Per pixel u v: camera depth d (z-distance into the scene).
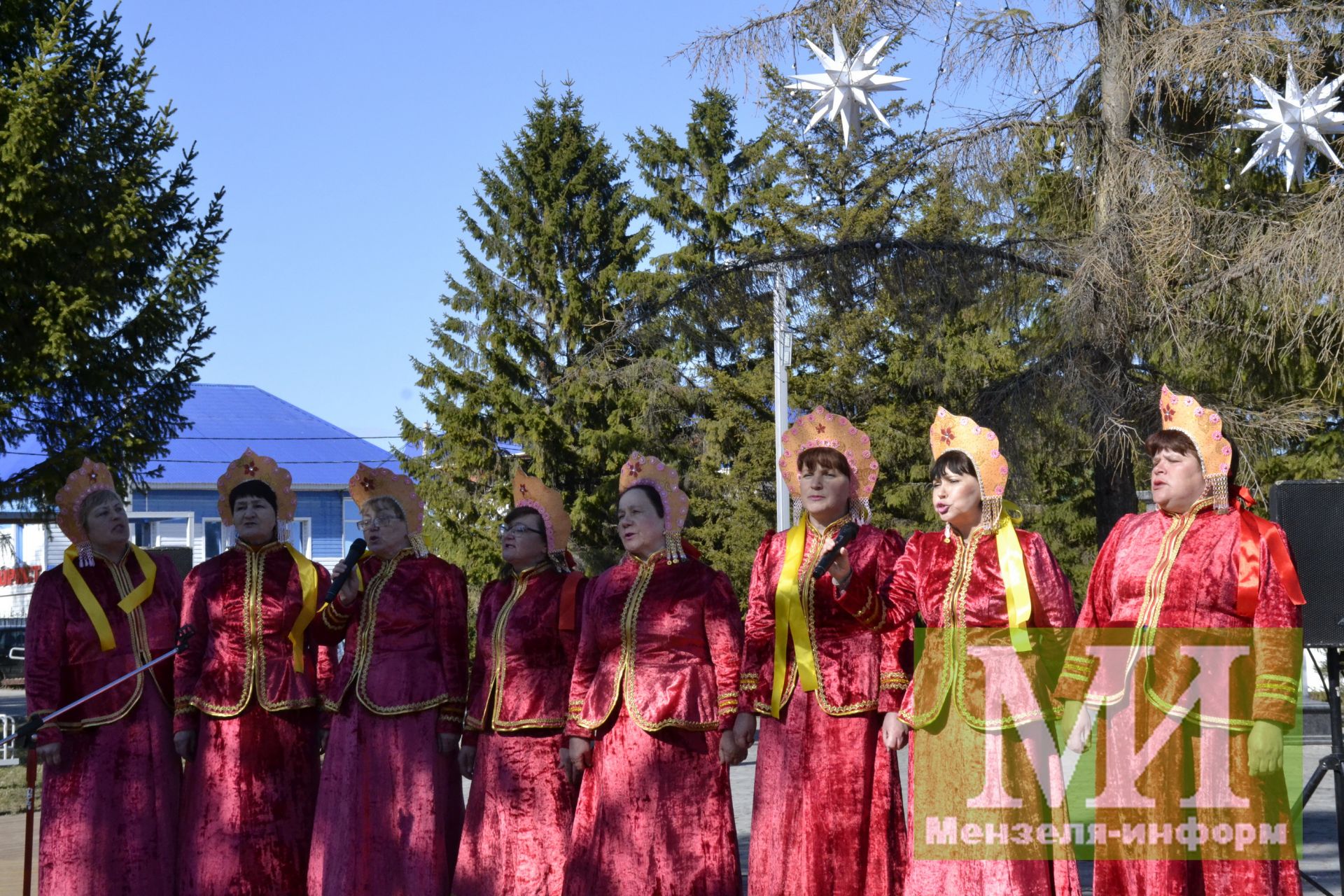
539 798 5.86
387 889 5.84
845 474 5.17
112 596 6.22
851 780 4.96
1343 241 10.81
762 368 24.73
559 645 5.96
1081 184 12.63
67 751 6.09
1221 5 11.96
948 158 12.41
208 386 35.25
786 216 25.23
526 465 26.73
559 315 28.58
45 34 14.98
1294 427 11.97
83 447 14.66
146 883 6.06
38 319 14.30
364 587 6.13
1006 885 4.66
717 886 5.38
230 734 6.02
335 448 33.47
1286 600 4.32
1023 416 12.30
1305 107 6.17
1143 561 4.58
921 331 12.93
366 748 5.93
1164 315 11.47
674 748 5.41
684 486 25.53
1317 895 6.41
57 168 14.74
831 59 6.22
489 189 29.31
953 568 4.86
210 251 15.59
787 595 5.12
